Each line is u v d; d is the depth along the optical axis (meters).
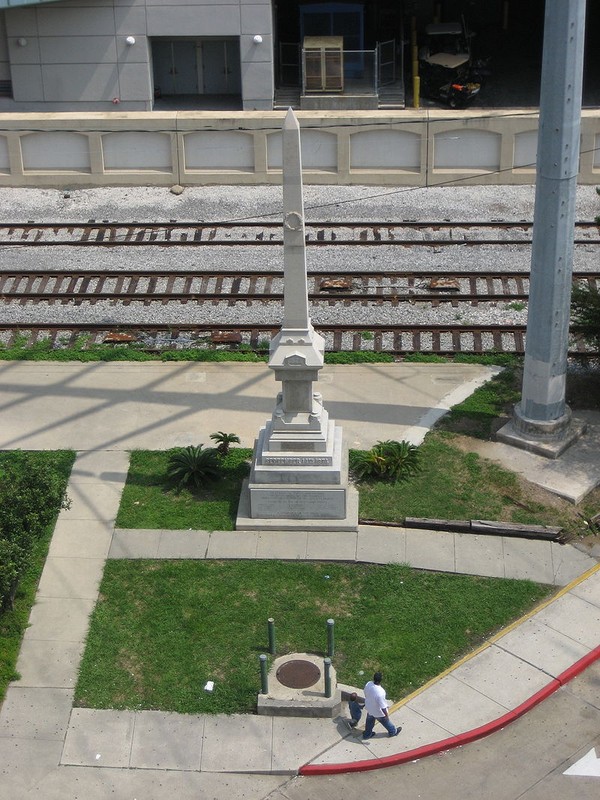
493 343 24.55
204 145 31.55
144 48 36.41
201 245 28.39
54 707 16.02
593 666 16.69
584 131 30.42
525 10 45.12
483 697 16.06
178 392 23.16
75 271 27.06
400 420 22.20
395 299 26.00
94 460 21.05
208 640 17.09
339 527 19.20
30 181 32.06
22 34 36.28
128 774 15.05
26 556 16.50
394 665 16.62
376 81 36.41
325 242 28.31
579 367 23.88
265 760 15.18
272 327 25.17
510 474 20.64
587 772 14.94
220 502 20.00
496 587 18.06
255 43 36.12
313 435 19.06
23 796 14.73
